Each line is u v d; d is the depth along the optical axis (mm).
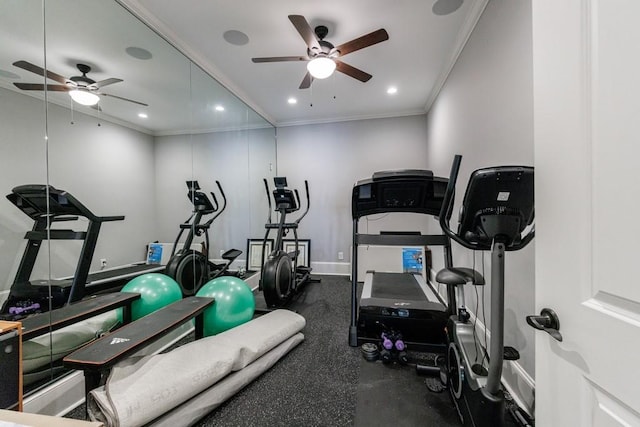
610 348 565
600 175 594
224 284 2344
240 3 2098
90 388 1290
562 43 703
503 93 1811
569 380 678
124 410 1191
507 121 1758
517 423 1446
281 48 2725
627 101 534
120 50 2393
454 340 1564
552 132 742
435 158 3857
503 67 1810
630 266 528
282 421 1480
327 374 1911
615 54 559
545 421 765
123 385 1324
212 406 1516
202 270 3359
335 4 2117
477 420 1265
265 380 1848
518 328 1629
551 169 745
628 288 531
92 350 1353
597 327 597
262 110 4473
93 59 2217
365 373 1924
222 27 2391
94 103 2256
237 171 4145
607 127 578
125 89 2502
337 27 2395
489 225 1132
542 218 781
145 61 2635
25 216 1831
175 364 1540
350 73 2689
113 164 2414
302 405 1604
